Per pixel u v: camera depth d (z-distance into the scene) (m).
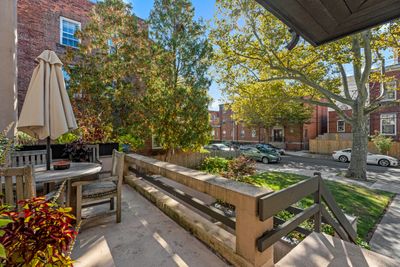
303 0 1.89
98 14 8.02
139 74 8.27
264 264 1.64
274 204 1.58
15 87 4.55
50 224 1.12
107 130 7.63
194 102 8.91
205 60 9.34
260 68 9.23
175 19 9.12
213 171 10.68
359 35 7.48
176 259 1.85
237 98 11.34
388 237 4.09
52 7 8.97
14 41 4.55
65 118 2.81
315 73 9.15
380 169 11.16
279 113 18.19
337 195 6.60
